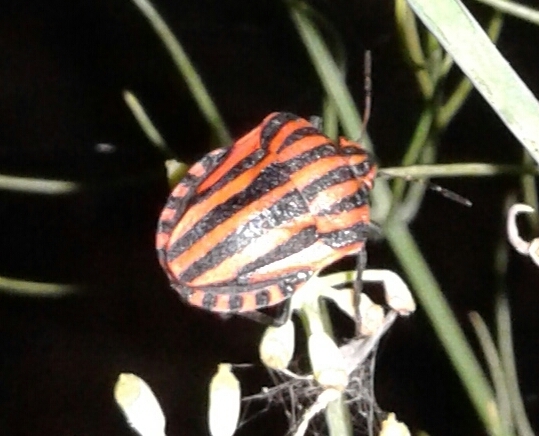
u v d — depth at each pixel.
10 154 0.14
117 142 0.14
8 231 0.14
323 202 0.05
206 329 0.12
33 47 0.14
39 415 0.13
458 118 0.12
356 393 0.06
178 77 0.14
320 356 0.05
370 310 0.05
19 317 0.13
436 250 0.12
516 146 0.12
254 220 0.05
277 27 0.14
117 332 0.13
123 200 0.14
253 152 0.05
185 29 0.14
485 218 0.12
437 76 0.07
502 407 0.06
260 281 0.05
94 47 0.14
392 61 0.12
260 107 0.13
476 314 0.06
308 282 0.05
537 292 0.12
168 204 0.05
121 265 0.13
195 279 0.05
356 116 0.06
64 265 0.13
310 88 0.13
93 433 0.13
